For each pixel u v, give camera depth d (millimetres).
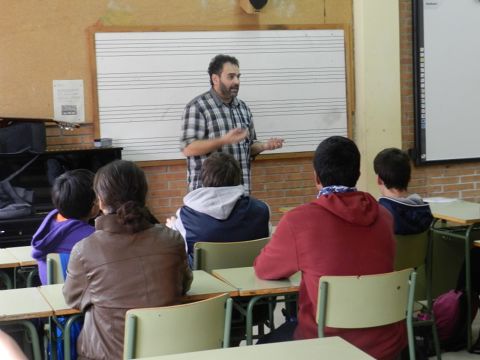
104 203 2359
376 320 2393
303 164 5816
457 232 4016
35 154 4676
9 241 4434
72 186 2816
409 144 6059
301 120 5750
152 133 5398
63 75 5180
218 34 5488
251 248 3066
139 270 2215
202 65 5469
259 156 5676
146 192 2420
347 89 5859
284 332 2725
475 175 6277
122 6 5285
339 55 5820
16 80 5082
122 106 5320
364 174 5875
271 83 5652
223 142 4551
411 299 2492
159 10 5363
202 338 2180
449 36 6035
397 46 5867
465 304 3842
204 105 4801
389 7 5820
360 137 5883
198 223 3088
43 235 2848
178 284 2289
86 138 5270
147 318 2092
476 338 4027
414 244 3410
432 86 6023
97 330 2209
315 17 5738
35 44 5109
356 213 2422
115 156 4977
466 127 6152
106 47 5258
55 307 2297
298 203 5820
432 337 3738
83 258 2227
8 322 2287
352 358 1613
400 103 5930
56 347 2598
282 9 5648
